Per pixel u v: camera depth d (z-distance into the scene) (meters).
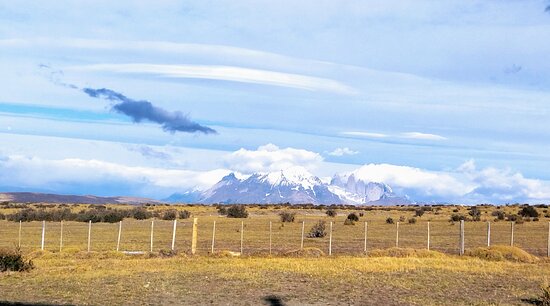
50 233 56.84
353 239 52.16
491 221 83.81
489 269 28.42
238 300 19.30
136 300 19.02
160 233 57.56
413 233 59.84
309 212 125.00
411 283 23.12
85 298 19.23
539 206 143.75
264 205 158.62
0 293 20.12
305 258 33.28
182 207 153.00
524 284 23.44
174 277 24.33
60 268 27.45
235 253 36.47
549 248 37.19
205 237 52.91
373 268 27.77
